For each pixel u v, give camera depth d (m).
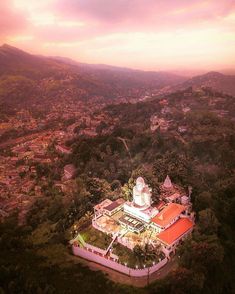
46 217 145.50
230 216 142.75
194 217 130.62
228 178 178.38
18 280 96.81
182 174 161.38
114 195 148.25
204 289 100.94
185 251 106.19
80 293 95.81
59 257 116.69
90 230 125.81
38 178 196.00
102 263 111.56
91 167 185.75
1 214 155.62
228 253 122.50
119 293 96.19
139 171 159.38
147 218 121.69
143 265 104.38
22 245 124.62
